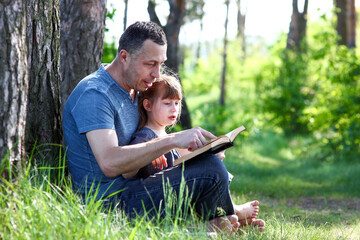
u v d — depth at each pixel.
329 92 12.70
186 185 2.99
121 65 3.11
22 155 2.70
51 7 3.50
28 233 2.27
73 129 3.11
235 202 5.28
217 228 3.01
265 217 4.42
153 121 3.46
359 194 7.14
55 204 2.49
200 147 2.94
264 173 9.63
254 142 15.47
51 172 3.27
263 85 19.86
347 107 11.79
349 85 12.05
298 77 18.00
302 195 7.00
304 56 18.38
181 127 10.15
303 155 12.80
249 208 3.40
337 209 5.81
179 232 2.54
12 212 2.39
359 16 28.00
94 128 2.94
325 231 3.58
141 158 2.84
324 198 6.79
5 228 2.34
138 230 2.54
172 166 3.32
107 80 3.11
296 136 16.81
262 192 6.95
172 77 3.54
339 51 12.55
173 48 10.21
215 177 3.01
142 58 3.02
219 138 2.94
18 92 2.63
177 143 2.86
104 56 8.81
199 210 3.09
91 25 4.70
